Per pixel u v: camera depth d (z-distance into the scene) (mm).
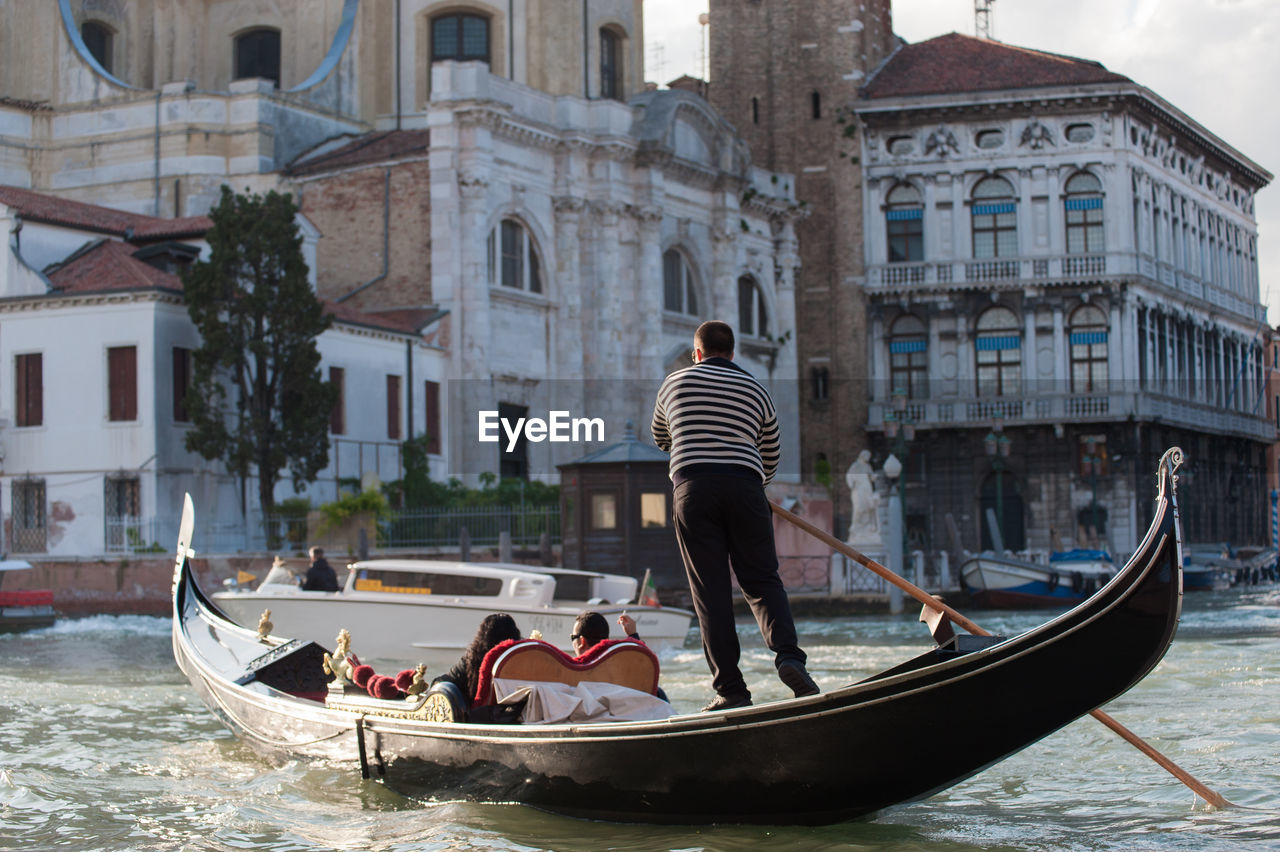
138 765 17750
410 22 71188
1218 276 93625
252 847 13398
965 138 81812
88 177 66938
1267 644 32312
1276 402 104625
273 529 50594
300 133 67875
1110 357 79438
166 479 50688
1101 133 79688
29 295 51531
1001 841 12883
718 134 76125
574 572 35156
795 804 12555
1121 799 14797
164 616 47656
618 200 69312
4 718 22344
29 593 43312
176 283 52969
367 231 64062
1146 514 79438
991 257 81000
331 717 16031
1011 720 11820
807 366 84125
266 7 72875
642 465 48875
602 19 72500
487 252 63625
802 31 84875
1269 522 99250
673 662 31875
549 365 67312
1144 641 11555
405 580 33750
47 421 51406
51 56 67750
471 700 14953
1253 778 15727
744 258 79562
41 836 13977
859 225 83062
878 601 52469
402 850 12945
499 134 64188
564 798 13570
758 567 12531
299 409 51062
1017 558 61000
